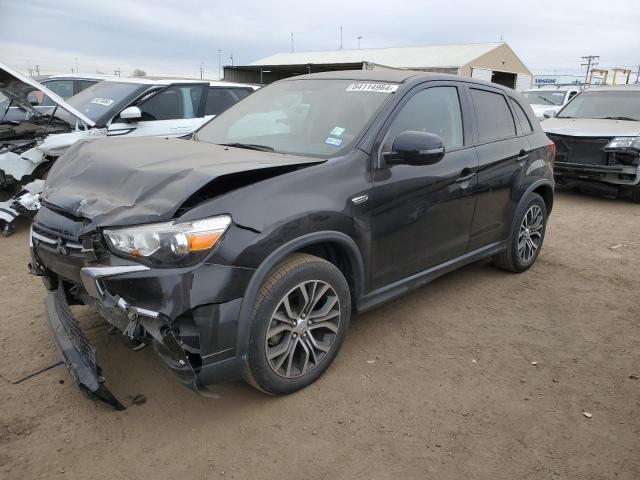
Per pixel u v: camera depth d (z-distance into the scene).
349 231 3.04
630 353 3.58
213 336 2.50
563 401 3.00
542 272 5.12
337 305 3.06
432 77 3.85
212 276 2.46
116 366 3.19
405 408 2.89
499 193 4.33
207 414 2.79
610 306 4.36
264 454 2.51
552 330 3.88
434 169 3.60
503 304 4.31
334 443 2.60
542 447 2.62
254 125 3.86
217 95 8.11
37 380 3.05
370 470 2.43
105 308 2.69
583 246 6.11
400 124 3.45
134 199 2.58
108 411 2.79
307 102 3.78
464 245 4.10
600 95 10.13
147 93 7.23
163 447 2.54
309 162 2.98
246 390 3.01
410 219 3.46
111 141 3.60
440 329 3.83
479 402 2.97
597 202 8.80
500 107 4.54
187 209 2.51
